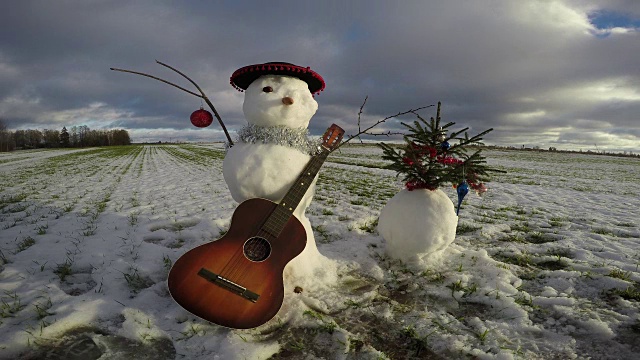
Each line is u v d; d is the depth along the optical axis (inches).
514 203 277.7
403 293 109.8
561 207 262.4
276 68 109.3
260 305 86.7
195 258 90.4
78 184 394.9
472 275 120.7
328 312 96.2
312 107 114.8
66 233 173.0
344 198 283.9
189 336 83.7
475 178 128.7
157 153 1406.3
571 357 78.4
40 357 76.5
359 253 139.0
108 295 103.1
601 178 593.9
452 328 89.4
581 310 97.7
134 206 247.1
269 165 106.9
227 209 230.5
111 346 80.7
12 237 166.4
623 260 137.6
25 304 96.3
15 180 442.0
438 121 120.6
